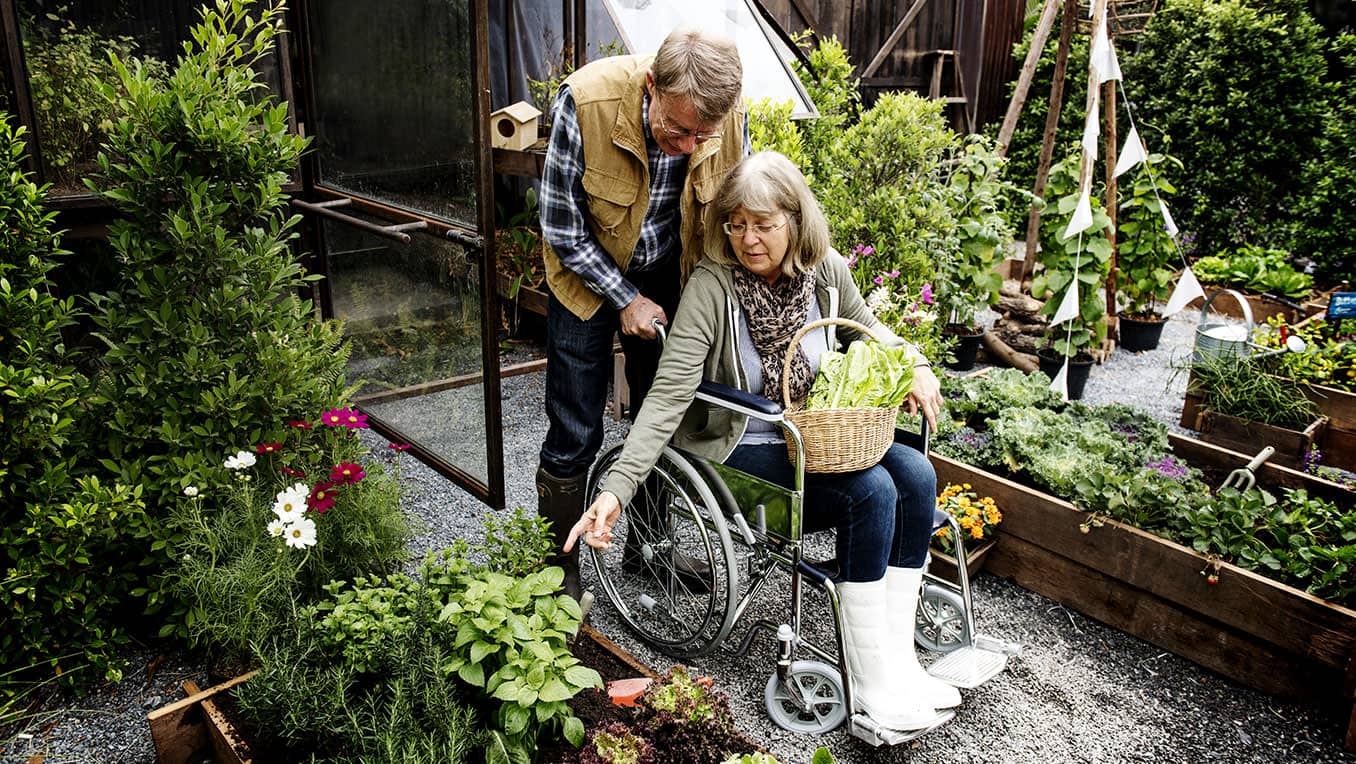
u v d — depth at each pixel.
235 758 1.85
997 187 4.79
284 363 2.43
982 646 2.32
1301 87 6.06
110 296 2.32
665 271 2.46
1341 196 5.89
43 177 3.11
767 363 2.14
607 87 2.07
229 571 2.13
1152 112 6.58
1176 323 5.68
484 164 2.77
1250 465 3.06
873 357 2.01
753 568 2.23
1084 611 2.73
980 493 2.89
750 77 4.13
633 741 1.80
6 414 2.07
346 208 3.56
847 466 2.00
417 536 2.83
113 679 2.23
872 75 6.41
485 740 1.83
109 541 2.17
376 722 1.81
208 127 2.26
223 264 2.34
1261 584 2.34
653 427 2.06
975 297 4.72
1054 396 3.47
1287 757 2.18
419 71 2.95
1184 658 2.54
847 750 2.15
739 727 2.21
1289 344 3.85
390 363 3.58
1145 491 2.62
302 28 3.51
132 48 3.28
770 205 1.96
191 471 2.27
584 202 2.19
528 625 1.88
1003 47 7.59
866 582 2.03
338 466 2.33
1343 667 2.24
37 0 3.01
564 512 2.52
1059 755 2.17
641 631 2.52
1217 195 6.46
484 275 2.86
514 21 4.97
